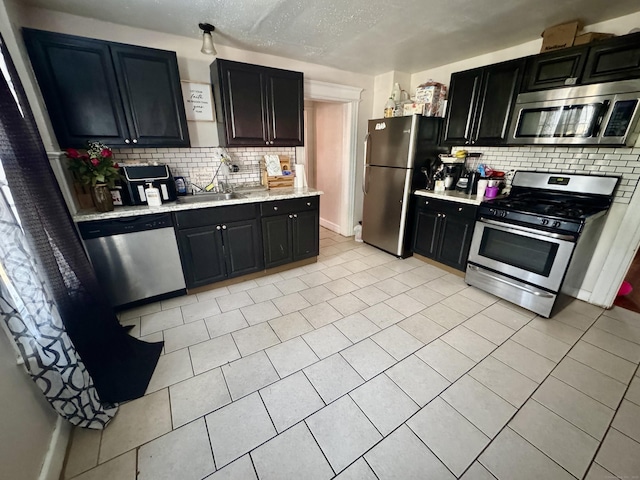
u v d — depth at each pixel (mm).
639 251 3488
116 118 2150
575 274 2273
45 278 1268
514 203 2441
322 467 1207
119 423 1398
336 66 3361
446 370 1739
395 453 1265
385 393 1577
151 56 2172
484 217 2529
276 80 2725
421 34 2391
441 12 2012
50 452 1156
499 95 2549
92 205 2330
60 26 2031
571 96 2082
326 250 3820
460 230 2861
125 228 2150
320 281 2916
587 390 1591
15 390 1052
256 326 2164
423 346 1948
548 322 2211
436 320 2246
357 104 3777
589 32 2082
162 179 2375
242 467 1208
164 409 1476
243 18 2100
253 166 3199
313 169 5094
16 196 1153
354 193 4230
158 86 2250
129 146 2252
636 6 1900
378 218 3664
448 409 1479
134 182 2258
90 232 2031
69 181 2057
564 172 2455
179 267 2469
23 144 1254
